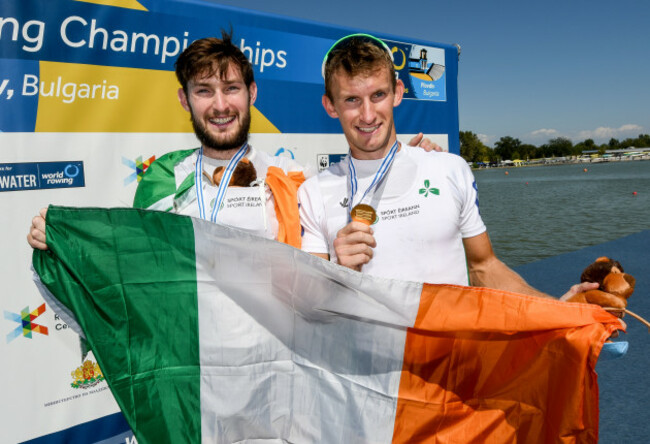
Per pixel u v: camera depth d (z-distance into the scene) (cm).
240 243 150
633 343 425
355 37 167
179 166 197
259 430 156
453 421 146
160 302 150
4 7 192
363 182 169
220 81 177
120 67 222
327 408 153
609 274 157
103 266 148
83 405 217
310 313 152
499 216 1966
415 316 144
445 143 365
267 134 272
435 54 353
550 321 133
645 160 18125
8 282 198
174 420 149
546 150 19500
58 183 209
